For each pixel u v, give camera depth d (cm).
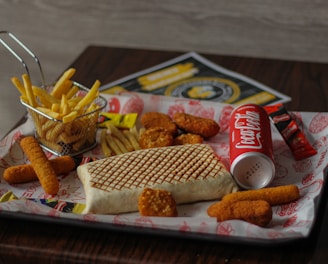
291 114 153
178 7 271
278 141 149
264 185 133
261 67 179
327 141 145
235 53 273
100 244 118
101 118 155
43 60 283
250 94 166
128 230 117
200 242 118
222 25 270
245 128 136
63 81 149
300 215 124
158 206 123
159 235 117
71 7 280
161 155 137
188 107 158
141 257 116
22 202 122
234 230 116
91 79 174
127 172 132
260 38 269
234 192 130
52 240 119
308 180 135
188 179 130
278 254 116
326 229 122
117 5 276
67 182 137
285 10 263
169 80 174
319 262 114
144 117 153
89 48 190
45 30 284
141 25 277
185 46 277
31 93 144
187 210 129
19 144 147
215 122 151
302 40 266
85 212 126
